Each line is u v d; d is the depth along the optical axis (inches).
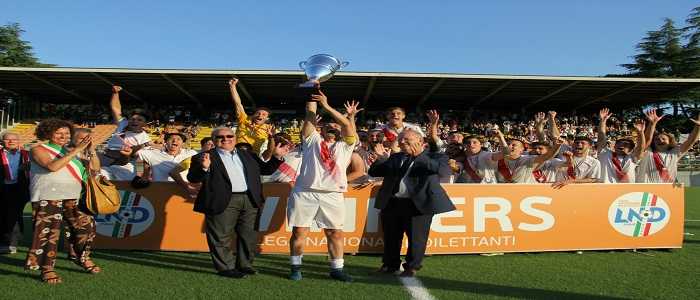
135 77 1050.1
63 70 987.9
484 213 237.6
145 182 232.8
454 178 264.2
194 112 1374.3
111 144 263.6
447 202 193.9
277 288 174.6
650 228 252.2
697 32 1941.4
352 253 234.8
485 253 236.8
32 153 177.9
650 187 253.6
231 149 194.9
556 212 243.8
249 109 1384.1
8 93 1302.9
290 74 1021.8
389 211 198.2
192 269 199.3
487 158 256.5
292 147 258.1
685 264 220.1
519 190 241.0
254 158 204.2
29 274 187.2
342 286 178.4
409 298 164.2
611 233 248.2
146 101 1341.0
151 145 260.5
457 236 234.8
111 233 233.0
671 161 291.3
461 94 1215.6
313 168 186.7
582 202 246.5
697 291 176.7
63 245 230.5
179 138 255.1
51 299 157.8
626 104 1337.4
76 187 184.7
